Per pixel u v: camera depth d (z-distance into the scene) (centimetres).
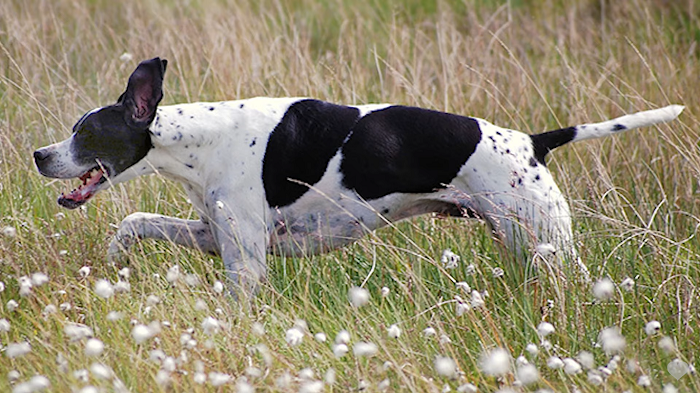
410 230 959
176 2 1702
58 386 652
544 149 879
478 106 1291
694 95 1305
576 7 1792
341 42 1563
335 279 880
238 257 830
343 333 648
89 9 1755
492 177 843
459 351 741
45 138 1169
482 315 784
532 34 1683
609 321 781
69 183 1020
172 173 851
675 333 768
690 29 1695
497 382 691
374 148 841
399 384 686
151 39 1509
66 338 727
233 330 733
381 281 859
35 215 997
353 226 866
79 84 1385
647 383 639
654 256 859
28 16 1529
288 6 1784
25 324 782
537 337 757
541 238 841
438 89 1362
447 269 872
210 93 1315
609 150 1190
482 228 951
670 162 1121
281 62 1384
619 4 1750
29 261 861
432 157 846
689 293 785
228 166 831
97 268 876
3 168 1039
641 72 1377
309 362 715
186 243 897
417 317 761
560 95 1349
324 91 1245
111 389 652
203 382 642
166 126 824
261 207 836
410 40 1634
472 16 1709
